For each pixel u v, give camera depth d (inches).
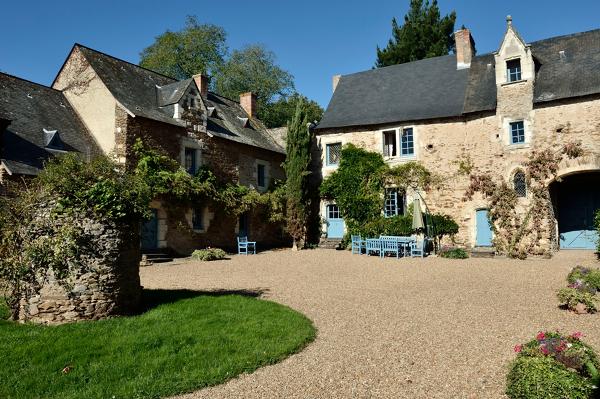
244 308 265.6
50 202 239.8
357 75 872.3
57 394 155.9
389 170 716.0
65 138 561.3
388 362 187.0
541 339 166.7
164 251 597.3
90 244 240.1
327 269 488.1
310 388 161.6
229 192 701.3
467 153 666.8
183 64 1332.4
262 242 790.5
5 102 537.0
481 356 192.2
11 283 237.8
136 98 625.3
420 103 732.7
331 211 791.7
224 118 794.8
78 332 211.9
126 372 172.7
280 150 855.7
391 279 410.3
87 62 612.4
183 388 160.4
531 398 138.3
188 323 231.5
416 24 1101.7
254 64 1401.3
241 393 157.9
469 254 616.1
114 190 249.4
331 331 234.1
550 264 486.6
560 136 593.3
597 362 153.4
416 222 631.8
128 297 254.7
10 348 191.5
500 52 646.5
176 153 631.2
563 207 650.8
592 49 624.7
